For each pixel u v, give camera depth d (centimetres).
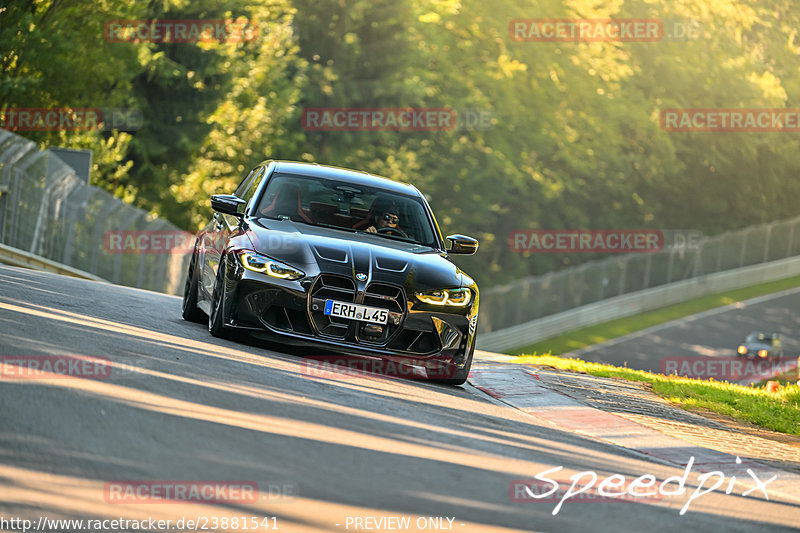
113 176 14362
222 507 1570
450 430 2489
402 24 18800
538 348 17662
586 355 17212
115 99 13225
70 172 8938
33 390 2088
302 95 17512
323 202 3684
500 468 2161
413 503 1753
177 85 15575
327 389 2738
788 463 2931
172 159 15625
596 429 3086
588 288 19912
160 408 2122
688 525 1936
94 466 1670
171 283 11344
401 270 3316
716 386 4738
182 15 15850
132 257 10250
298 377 2852
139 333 3169
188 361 2756
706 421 3569
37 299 3603
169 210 15388
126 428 1922
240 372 2736
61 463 1659
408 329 3269
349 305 3212
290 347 3462
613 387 4119
